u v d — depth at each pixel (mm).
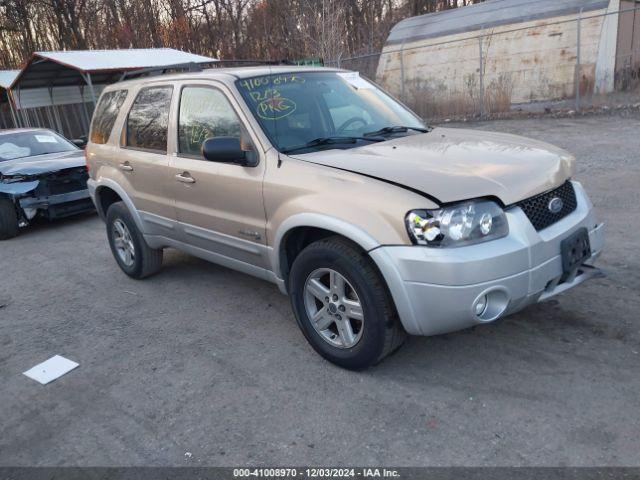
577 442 2760
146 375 3850
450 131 4367
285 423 3162
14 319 5113
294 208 3480
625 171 7965
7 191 7949
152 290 5441
